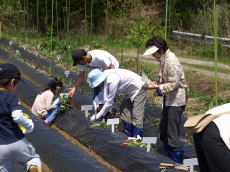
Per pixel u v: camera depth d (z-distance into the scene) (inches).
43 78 566.6
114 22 876.0
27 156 221.8
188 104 435.8
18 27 1018.1
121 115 321.1
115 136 318.3
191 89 484.7
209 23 759.7
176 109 274.7
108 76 295.0
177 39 824.3
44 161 298.7
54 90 392.5
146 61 686.5
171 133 277.4
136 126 310.8
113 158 298.8
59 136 322.7
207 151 160.2
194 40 775.1
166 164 251.6
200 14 799.1
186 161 238.5
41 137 320.8
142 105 310.2
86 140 341.4
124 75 305.3
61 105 393.4
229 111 163.0
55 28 994.7
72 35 909.8
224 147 157.1
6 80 213.3
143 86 303.4
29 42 860.0
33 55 695.7
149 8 862.5
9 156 217.0
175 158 279.1
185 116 377.4
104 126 343.3
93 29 967.6
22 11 964.6
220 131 157.6
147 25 816.3
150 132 347.6
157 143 316.2
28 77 609.0
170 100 275.1
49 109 387.2
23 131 219.1
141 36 787.4
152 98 449.7
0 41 896.3
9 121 212.8
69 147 297.9
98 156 317.4
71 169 266.8
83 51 331.3
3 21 1037.8
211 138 158.2
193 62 673.6
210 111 166.1
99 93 346.3
